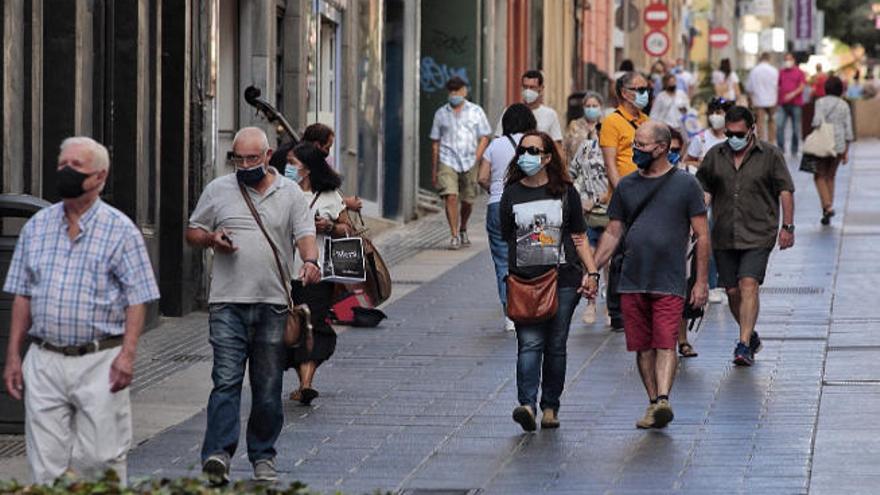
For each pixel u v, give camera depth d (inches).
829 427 1032.8
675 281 1047.6
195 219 920.9
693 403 1114.1
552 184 1037.2
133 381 1204.5
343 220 1147.9
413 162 2367.1
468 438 1021.8
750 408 1094.4
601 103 1641.2
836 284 1668.3
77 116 1306.6
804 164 2181.3
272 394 920.3
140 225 1440.7
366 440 1016.9
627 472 928.3
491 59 2805.1
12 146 1203.9
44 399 756.6
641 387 1173.7
